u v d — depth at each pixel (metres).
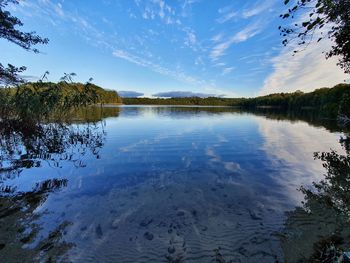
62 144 10.50
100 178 5.82
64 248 2.96
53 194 4.75
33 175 6.00
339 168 6.54
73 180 5.64
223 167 6.87
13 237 3.18
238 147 10.02
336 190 4.82
